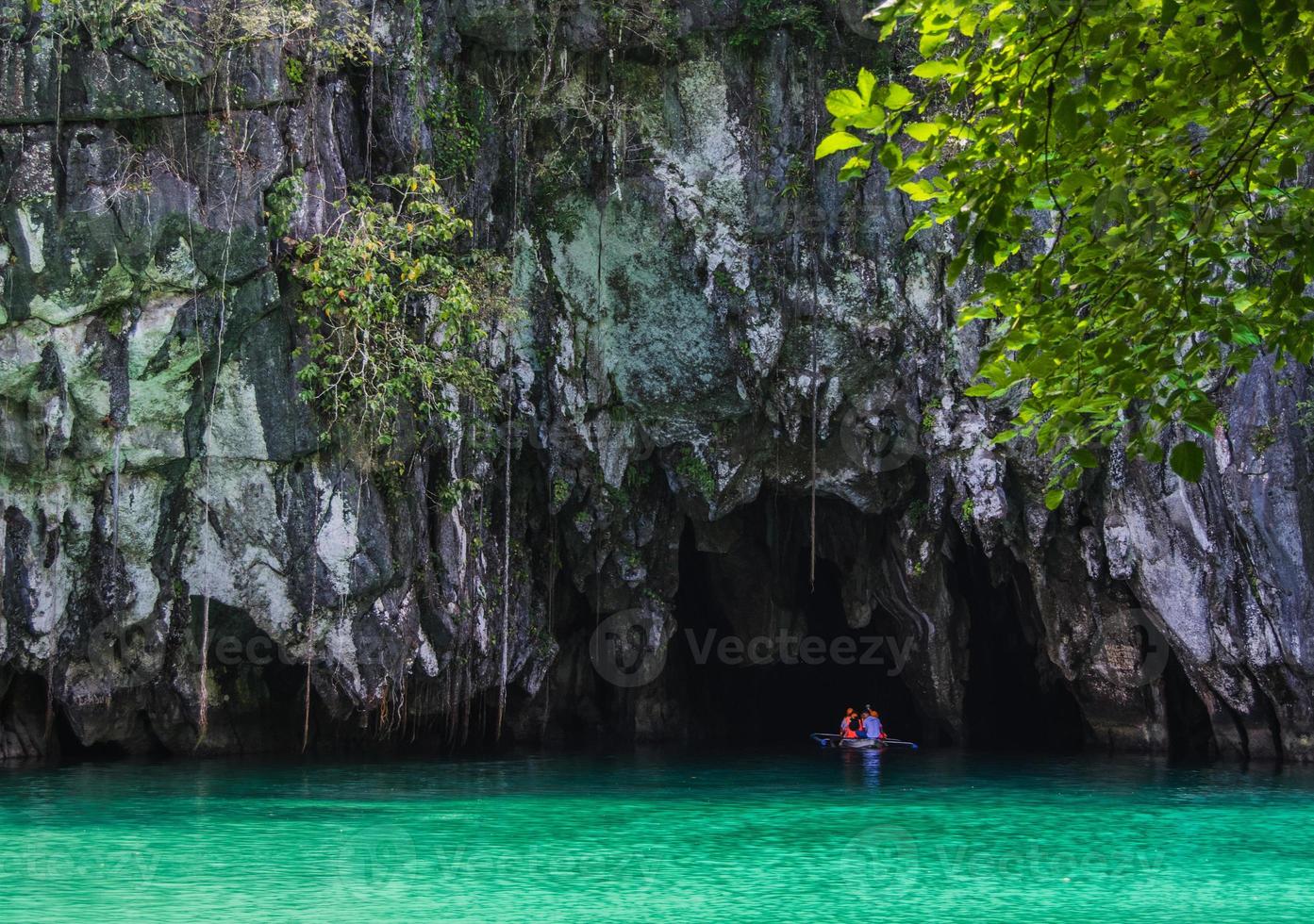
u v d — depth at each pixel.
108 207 17.30
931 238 21.62
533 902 10.18
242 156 17.91
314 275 18.00
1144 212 6.19
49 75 17.05
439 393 19.81
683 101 21.91
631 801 16.03
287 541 18.92
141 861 11.65
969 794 17.03
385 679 19.44
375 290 18.55
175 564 19.06
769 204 21.97
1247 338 5.91
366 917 9.63
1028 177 6.35
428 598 20.03
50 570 18.20
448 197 20.64
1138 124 6.23
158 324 17.77
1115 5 5.86
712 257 21.94
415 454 19.64
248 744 21.25
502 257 21.09
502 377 21.66
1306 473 20.77
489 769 19.44
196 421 18.50
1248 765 20.97
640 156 21.97
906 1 6.29
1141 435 6.59
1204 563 21.41
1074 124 5.92
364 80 19.45
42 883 10.67
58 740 20.27
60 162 17.22
